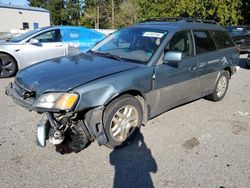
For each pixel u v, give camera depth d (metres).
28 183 2.81
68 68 3.54
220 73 5.34
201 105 5.34
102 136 3.22
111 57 4.02
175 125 4.32
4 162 3.14
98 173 3.02
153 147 3.61
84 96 3.02
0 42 7.43
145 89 3.64
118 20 45.50
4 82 6.75
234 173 3.09
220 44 5.29
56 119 3.11
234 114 4.93
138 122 3.68
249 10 25.86
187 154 3.46
